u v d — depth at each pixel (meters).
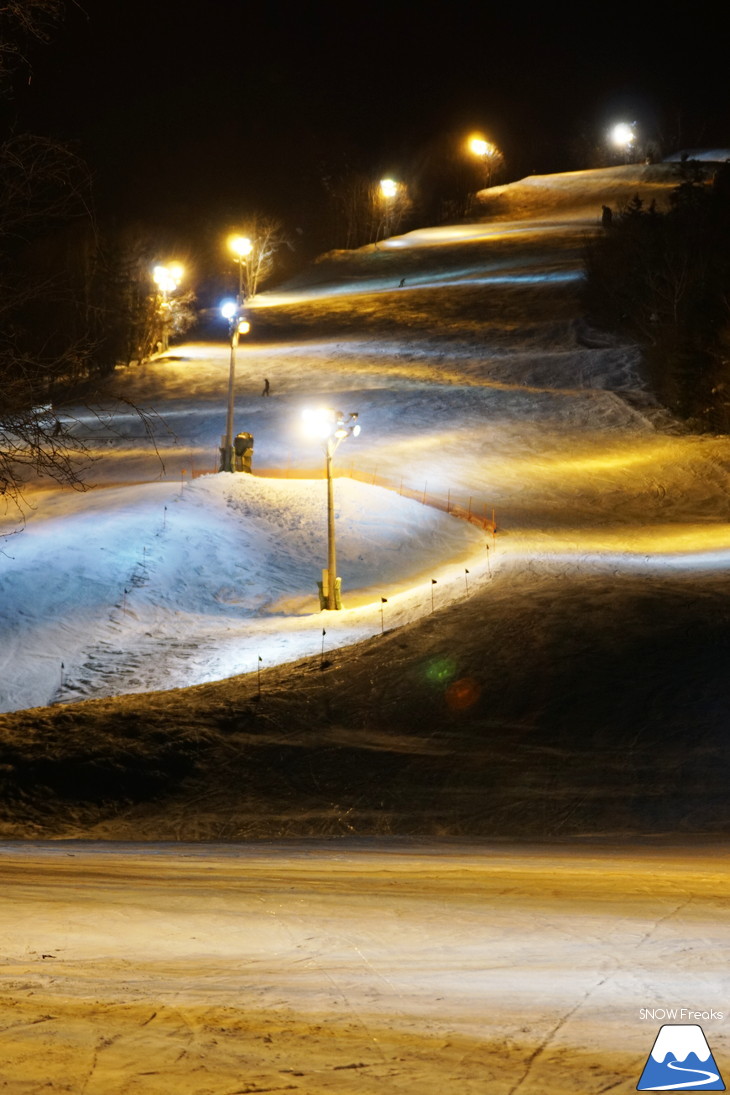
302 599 60.28
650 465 86.56
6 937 9.14
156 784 33.06
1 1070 5.43
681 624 42.00
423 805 31.08
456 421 99.81
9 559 63.03
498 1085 5.46
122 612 56.84
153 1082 5.34
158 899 11.56
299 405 106.31
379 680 40.12
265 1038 6.23
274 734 36.28
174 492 73.50
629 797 30.14
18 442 15.96
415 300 156.62
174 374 121.94
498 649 41.19
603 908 11.57
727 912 11.48
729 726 33.19
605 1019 6.86
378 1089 5.35
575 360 119.19
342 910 11.11
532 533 69.94
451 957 8.82
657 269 128.38
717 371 95.50
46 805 31.86
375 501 75.06
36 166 15.23
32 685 47.53
